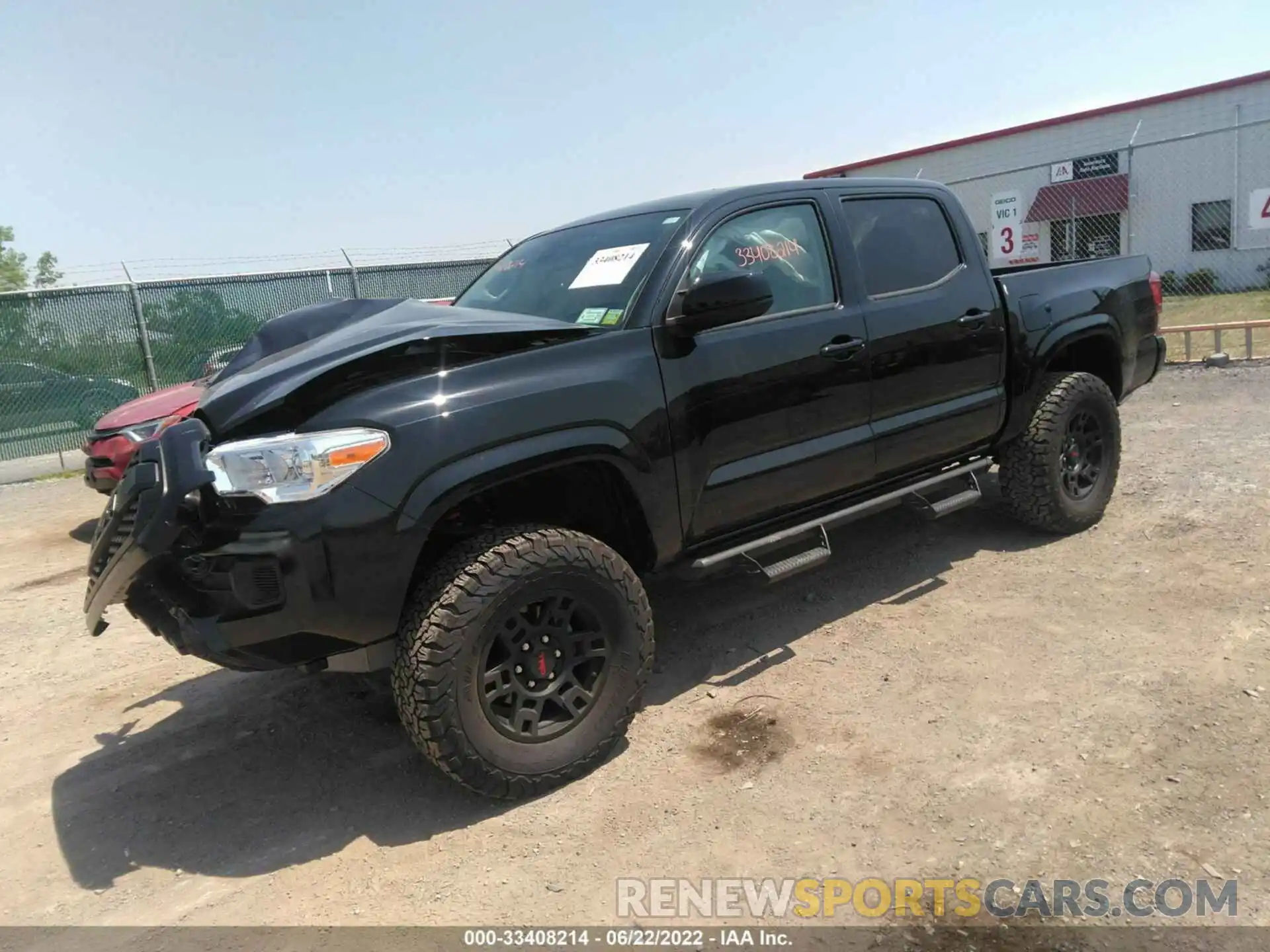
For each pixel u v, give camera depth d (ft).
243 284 39.58
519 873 8.69
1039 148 71.10
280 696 13.17
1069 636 12.41
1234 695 10.48
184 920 8.50
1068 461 15.78
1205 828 8.36
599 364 10.26
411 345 9.43
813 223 12.93
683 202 12.42
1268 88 60.90
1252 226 37.86
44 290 35.88
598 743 10.11
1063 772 9.42
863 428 12.92
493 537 9.52
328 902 8.54
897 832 8.76
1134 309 17.19
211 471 8.82
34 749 12.27
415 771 10.75
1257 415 24.40
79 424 36.91
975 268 14.65
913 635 12.97
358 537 8.70
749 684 12.05
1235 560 14.30
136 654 15.43
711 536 11.64
